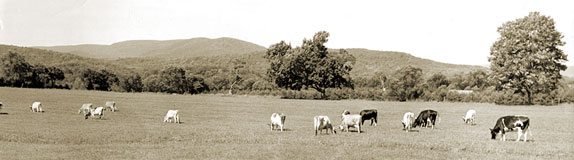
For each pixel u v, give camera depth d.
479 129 28.94
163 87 107.62
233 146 19.66
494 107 56.19
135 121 31.59
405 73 86.12
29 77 95.88
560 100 65.88
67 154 17.27
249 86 127.06
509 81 65.88
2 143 19.53
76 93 70.19
